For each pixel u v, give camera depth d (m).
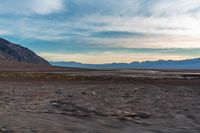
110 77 65.06
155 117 14.14
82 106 17.88
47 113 15.16
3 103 19.20
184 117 14.13
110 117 14.09
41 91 29.66
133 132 10.97
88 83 46.16
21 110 16.08
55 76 67.62
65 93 27.34
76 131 10.86
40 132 10.35
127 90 31.05
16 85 39.84
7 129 10.62
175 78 61.88
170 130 11.36
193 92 28.39
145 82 48.78
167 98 22.73
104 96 24.34
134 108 17.17
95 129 11.32
